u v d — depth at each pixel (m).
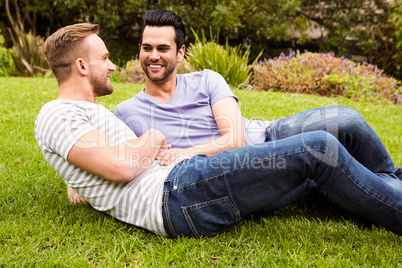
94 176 1.83
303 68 7.61
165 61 2.21
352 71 7.47
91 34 1.92
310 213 2.24
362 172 1.76
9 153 3.00
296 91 7.38
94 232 1.91
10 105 4.55
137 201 1.84
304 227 2.03
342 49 11.78
